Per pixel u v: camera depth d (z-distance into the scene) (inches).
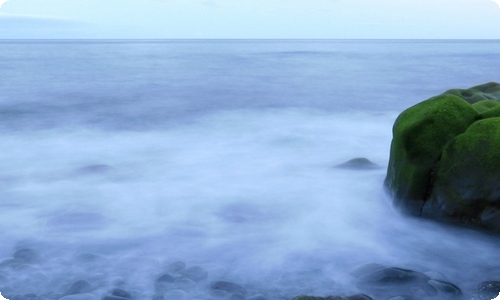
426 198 265.4
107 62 1616.6
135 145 469.4
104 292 201.3
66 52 2370.8
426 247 244.8
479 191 246.7
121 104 729.6
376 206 293.9
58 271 218.5
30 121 588.1
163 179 354.9
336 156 422.3
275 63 1644.9
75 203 304.7
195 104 730.8
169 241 250.2
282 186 335.6
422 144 264.7
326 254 236.4
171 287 204.2
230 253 236.8
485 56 2132.1
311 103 740.7
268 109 684.7
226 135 511.8
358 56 2133.4
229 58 1939.0
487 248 243.0
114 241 249.3
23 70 1267.2
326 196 314.0
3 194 322.0
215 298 196.4
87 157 422.9
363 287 204.8
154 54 2213.3
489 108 285.6
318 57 2047.2
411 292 200.2
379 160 407.5
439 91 920.9
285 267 223.9
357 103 749.9
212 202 304.2
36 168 385.7
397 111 677.9
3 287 204.5
